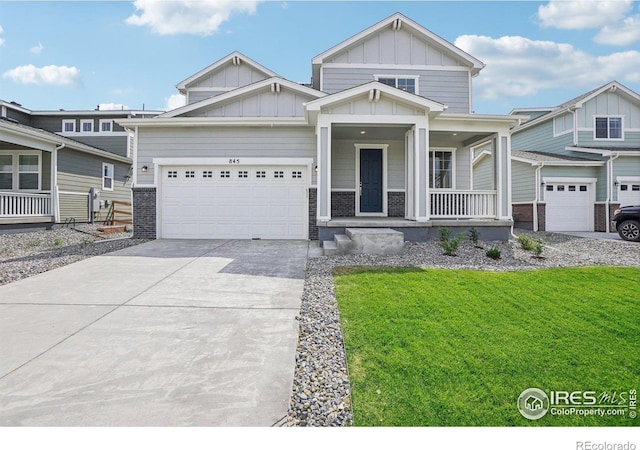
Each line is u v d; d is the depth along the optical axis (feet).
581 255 26.61
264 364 9.91
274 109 39.73
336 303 14.99
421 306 14.23
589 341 11.10
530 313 13.48
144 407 7.96
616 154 45.98
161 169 35.12
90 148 47.06
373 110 29.89
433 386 8.77
